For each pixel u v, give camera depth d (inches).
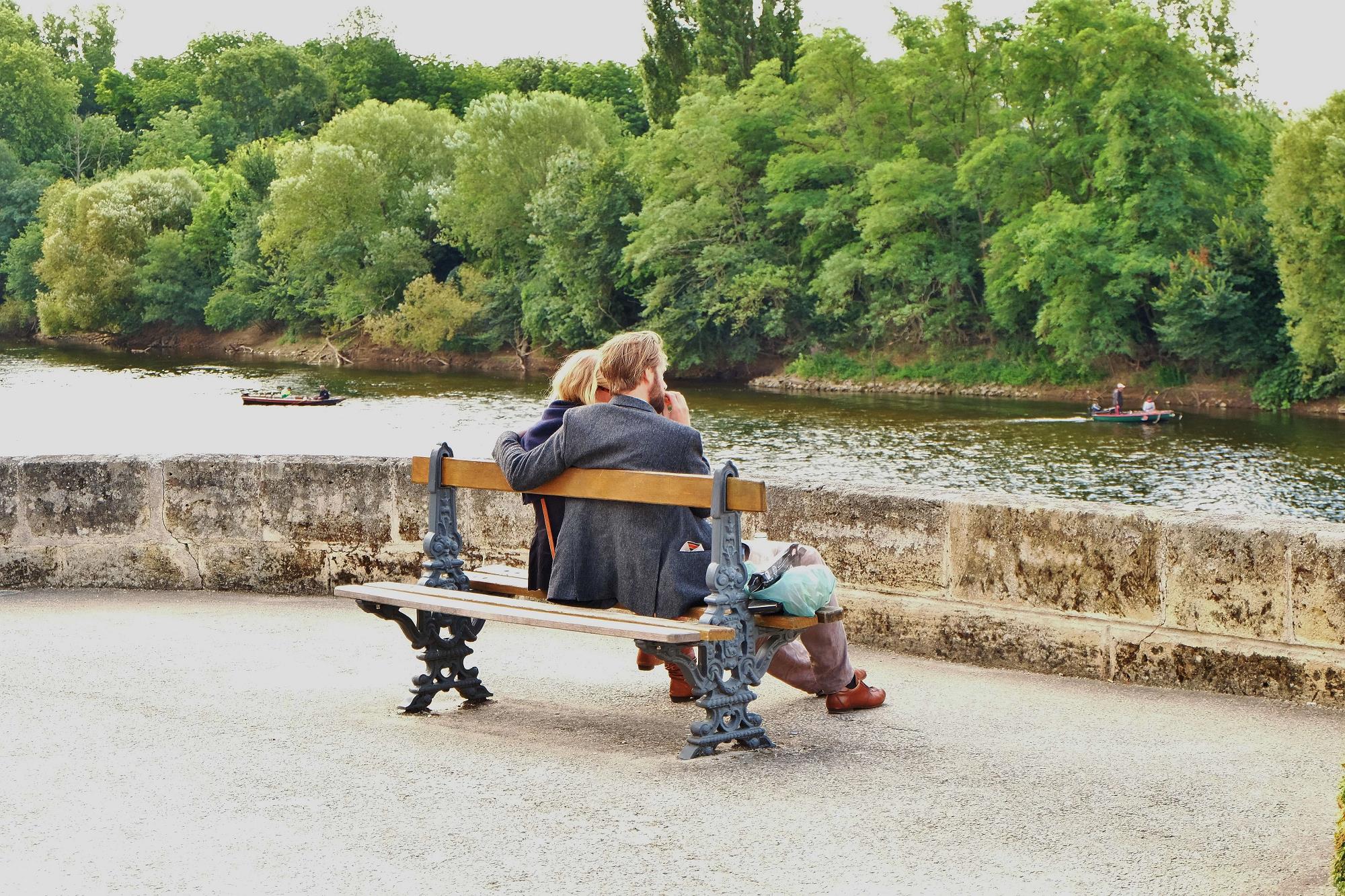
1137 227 2129.7
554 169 2960.1
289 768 175.5
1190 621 230.8
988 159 2294.5
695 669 183.6
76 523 312.2
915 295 2407.7
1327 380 1934.1
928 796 167.8
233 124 5305.1
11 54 5012.3
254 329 3668.8
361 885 136.2
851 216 2571.4
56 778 170.6
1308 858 148.0
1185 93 2175.2
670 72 3065.9
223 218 3826.3
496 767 176.9
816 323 2598.4
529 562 207.0
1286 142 1856.5
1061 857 146.9
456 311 3065.9
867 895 134.9
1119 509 239.0
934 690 230.7
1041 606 244.2
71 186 4114.2
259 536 309.6
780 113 2647.6
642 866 141.7
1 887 135.3
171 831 151.2
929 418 1892.2
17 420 1908.2
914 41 2596.0
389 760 179.8
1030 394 2218.3
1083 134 2315.5
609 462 191.2
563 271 2876.5
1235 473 1364.4
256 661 242.7
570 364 203.3
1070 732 202.7
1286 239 1881.2
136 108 5905.5
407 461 302.7
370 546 305.1
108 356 3417.8
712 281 2630.4
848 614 265.1
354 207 3412.9
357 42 5457.7
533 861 142.9
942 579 253.9
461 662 215.5
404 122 3513.8
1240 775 179.9
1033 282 2288.4
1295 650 221.9
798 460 1482.5
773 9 2989.7
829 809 161.6
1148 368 2213.3
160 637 262.2
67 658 241.9
